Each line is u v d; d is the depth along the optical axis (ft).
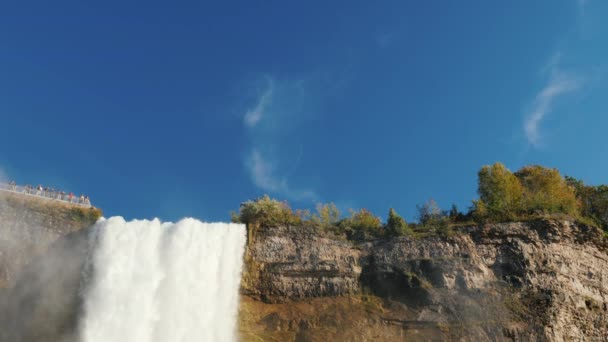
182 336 122.31
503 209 143.84
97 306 118.73
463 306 122.93
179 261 128.98
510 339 118.42
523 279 126.31
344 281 129.90
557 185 167.32
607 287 132.57
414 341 120.06
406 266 129.90
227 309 127.24
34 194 130.00
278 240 135.54
